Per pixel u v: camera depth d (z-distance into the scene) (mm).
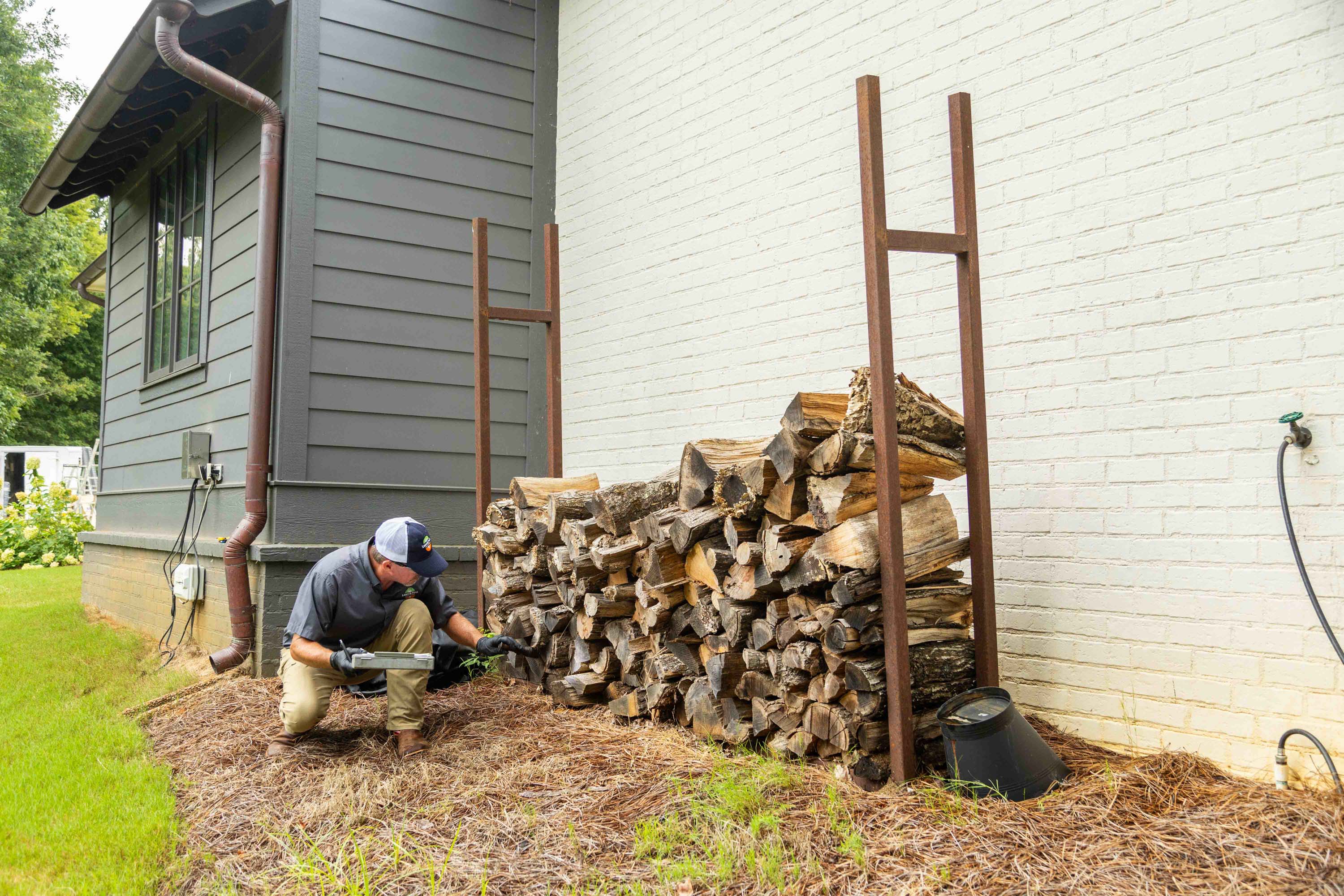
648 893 2443
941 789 2910
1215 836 2455
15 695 4961
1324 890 2137
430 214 5992
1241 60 3166
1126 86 3477
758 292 5004
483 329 5098
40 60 22078
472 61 6246
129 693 5027
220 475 5895
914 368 4195
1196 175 3264
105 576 8164
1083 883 2275
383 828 2961
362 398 5648
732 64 5254
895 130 4332
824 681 3146
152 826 3041
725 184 5242
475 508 6020
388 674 3750
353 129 5730
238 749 3869
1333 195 2934
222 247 6203
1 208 20172
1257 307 3092
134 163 8195
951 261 4059
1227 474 3143
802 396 3072
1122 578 3404
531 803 3082
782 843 2617
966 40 4035
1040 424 3684
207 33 5691
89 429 27719
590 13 6359
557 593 4523
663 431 5570
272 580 5234
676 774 3234
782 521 3273
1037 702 3645
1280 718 2980
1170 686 3254
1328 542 2900
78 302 25797
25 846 2875
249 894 2596
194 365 6387
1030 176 3766
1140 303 3396
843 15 4621
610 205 6074
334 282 5598
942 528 3242
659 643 3877
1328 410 2914
